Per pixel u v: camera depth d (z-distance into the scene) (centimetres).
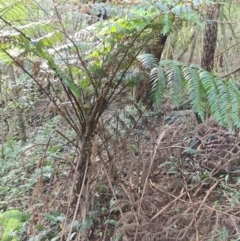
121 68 250
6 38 225
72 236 243
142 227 237
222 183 287
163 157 300
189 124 334
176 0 228
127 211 266
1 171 427
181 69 236
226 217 252
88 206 255
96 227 259
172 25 236
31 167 404
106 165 272
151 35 242
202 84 231
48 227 269
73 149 388
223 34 690
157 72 231
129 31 237
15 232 275
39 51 231
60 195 271
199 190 279
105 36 243
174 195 274
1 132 556
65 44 245
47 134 466
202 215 241
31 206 294
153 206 255
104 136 264
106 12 229
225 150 312
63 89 265
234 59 728
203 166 317
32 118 541
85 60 257
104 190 273
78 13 234
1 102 544
